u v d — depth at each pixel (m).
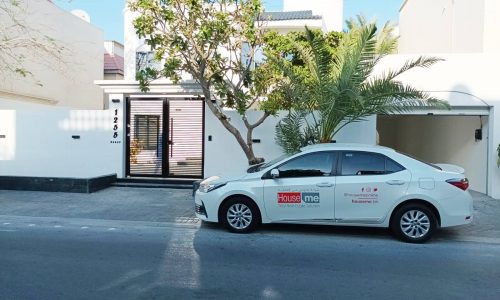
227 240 7.67
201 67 10.61
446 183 7.47
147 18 9.95
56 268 5.99
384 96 9.84
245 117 12.21
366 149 7.84
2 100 15.67
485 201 11.70
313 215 7.78
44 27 18.42
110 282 5.44
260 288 5.29
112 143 14.11
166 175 14.34
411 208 7.55
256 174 8.12
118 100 14.07
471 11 14.06
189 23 10.09
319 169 7.86
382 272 5.99
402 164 7.66
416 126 19.58
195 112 14.12
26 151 14.40
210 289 5.23
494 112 12.26
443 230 8.54
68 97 20.81
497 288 5.39
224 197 8.10
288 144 10.88
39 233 8.16
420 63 10.50
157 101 14.31
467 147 14.04
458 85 12.44
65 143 14.29
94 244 7.36
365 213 7.62
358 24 10.99
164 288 5.25
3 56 15.48
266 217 7.98
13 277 5.59
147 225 8.87
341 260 6.55
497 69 12.27
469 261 6.58
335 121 10.26
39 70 18.53
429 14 18.89
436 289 5.34
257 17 11.41
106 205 10.80
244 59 13.33
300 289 5.27
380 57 10.88
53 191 12.70
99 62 23.84
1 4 15.20
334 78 10.20
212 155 13.80
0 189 12.95
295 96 10.56
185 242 7.54
